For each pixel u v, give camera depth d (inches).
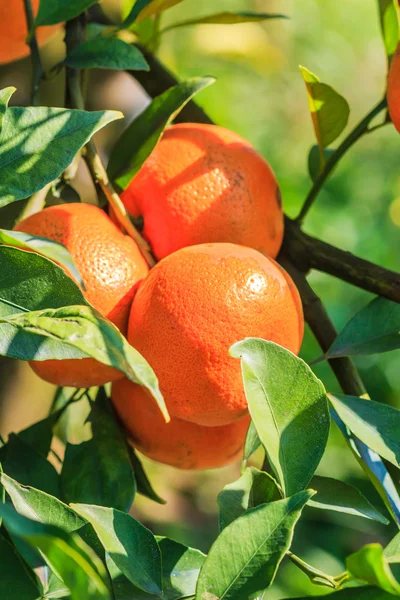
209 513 63.4
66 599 24.7
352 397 26.2
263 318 25.6
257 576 23.1
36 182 25.1
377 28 81.3
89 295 26.2
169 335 25.5
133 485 27.6
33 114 25.4
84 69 30.0
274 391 24.3
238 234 27.3
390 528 61.8
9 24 30.7
